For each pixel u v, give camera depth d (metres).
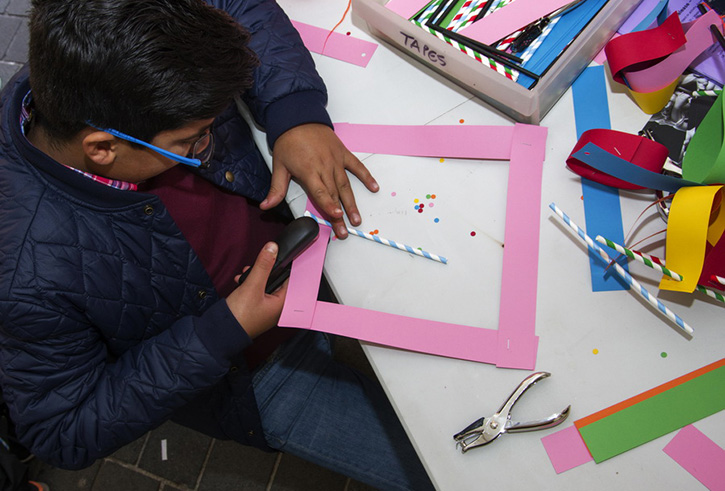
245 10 0.99
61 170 0.75
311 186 0.85
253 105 0.94
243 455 1.54
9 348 0.79
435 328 0.74
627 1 0.83
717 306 0.70
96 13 0.61
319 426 1.06
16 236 0.77
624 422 0.67
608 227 0.76
